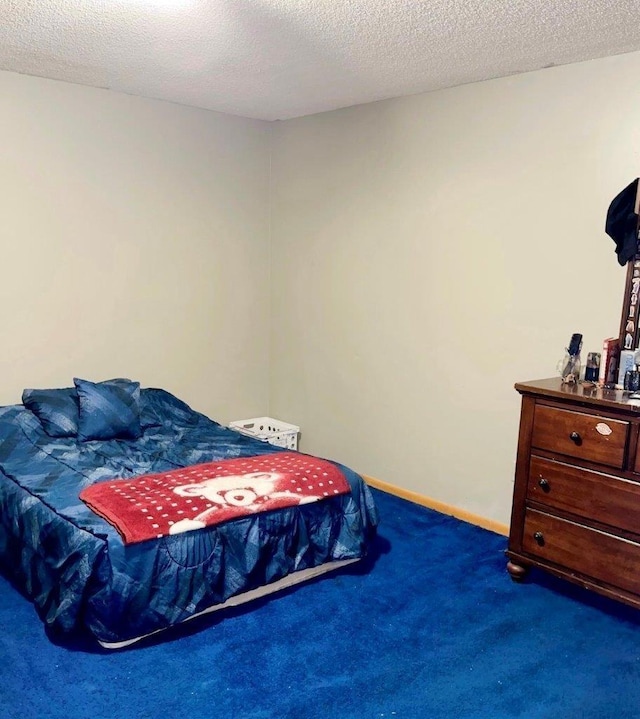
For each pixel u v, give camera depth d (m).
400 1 2.18
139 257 3.98
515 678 2.16
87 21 2.49
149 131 3.91
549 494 2.61
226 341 4.48
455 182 3.37
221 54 2.86
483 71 3.00
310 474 2.86
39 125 3.51
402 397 3.80
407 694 2.07
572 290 2.95
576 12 2.23
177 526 2.33
